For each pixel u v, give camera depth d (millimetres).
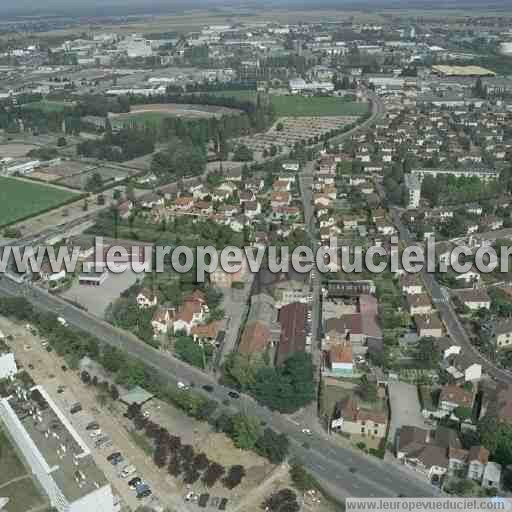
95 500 163625
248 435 195750
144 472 187625
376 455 193125
